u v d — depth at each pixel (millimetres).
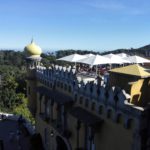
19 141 45000
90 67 46531
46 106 37688
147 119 19516
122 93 21250
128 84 24000
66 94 31969
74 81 29656
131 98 23875
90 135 26000
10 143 44688
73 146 30172
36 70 42875
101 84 26188
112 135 22672
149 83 24516
